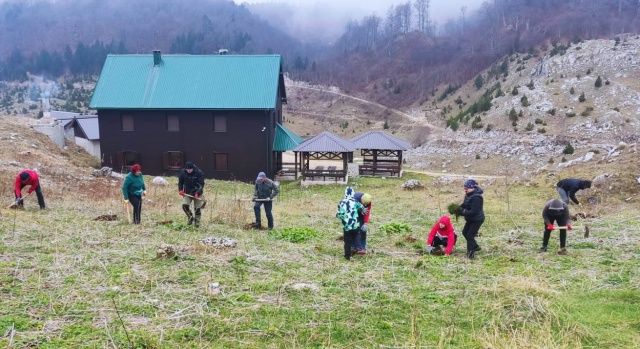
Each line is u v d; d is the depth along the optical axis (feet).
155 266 26.03
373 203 63.46
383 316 20.65
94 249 29.19
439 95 330.13
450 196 69.87
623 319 20.45
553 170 81.76
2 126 101.91
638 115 181.88
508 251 33.30
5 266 24.62
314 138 101.55
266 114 104.37
